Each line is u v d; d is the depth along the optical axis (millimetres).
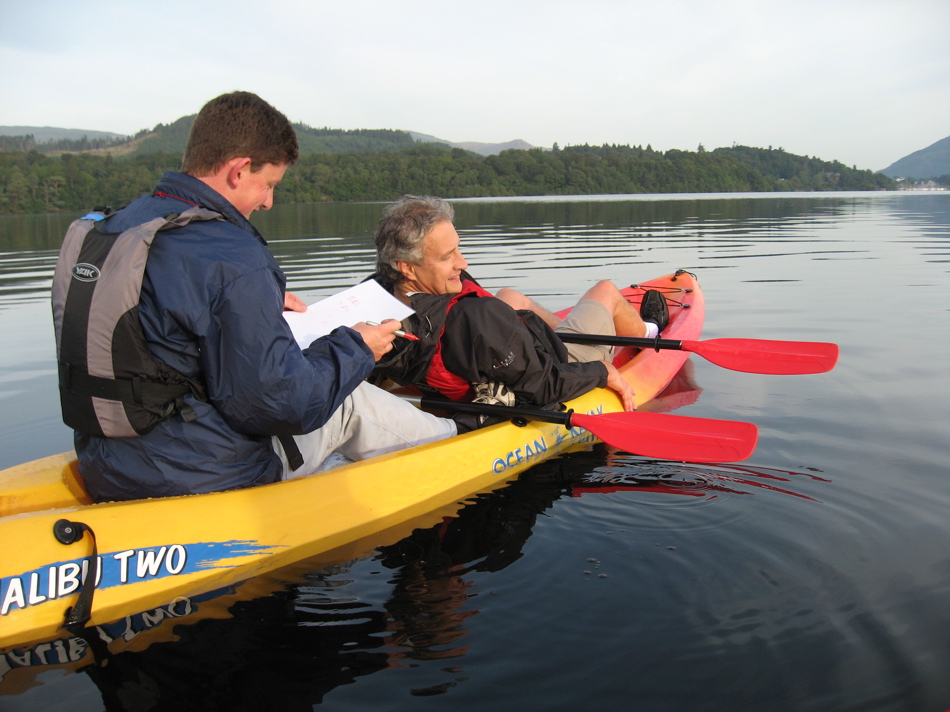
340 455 2588
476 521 2314
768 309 5785
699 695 1459
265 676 1545
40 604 1674
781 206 27047
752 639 1631
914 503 2299
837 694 1445
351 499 2213
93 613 1738
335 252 10664
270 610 1808
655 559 2008
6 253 11883
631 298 5449
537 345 2818
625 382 3188
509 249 10844
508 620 1742
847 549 2021
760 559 1981
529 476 2699
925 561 1948
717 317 5543
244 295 1698
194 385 1812
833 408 3281
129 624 1741
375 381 2998
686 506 2352
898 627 1653
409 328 2539
